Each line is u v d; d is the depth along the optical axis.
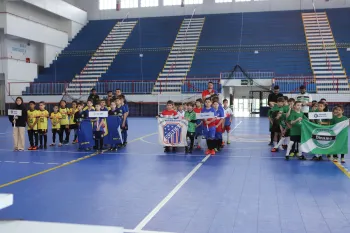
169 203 5.55
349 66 29.53
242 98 33.53
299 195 5.97
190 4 39.22
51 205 5.47
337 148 9.21
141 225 4.58
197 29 36.91
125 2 40.53
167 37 36.59
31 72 32.41
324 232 4.32
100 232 1.22
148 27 38.50
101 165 8.80
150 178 7.32
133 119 26.81
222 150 11.24
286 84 27.33
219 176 7.47
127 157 10.00
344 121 9.18
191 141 10.85
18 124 11.32
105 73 32.97
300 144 9.52
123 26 39.06
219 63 32.03
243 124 21.91
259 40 33.94
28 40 32.94
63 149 11.64
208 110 10.48
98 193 6.16
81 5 40.91
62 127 12.83
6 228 1.29
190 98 28.47
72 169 8.30
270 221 4.71
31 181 7.10
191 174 7.68
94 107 12.29
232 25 36.56
